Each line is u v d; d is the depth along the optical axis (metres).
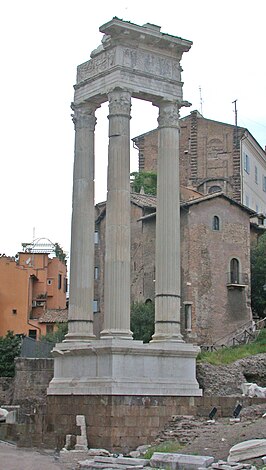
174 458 24.72
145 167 91.38
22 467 26.53
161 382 33.41
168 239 35.41
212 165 88.19
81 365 33.81
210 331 69.62
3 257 90.50
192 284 69.38
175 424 32.59
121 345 32.34
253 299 76.38
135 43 35.50
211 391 45.75
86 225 36.44
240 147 87.75
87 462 26.64
